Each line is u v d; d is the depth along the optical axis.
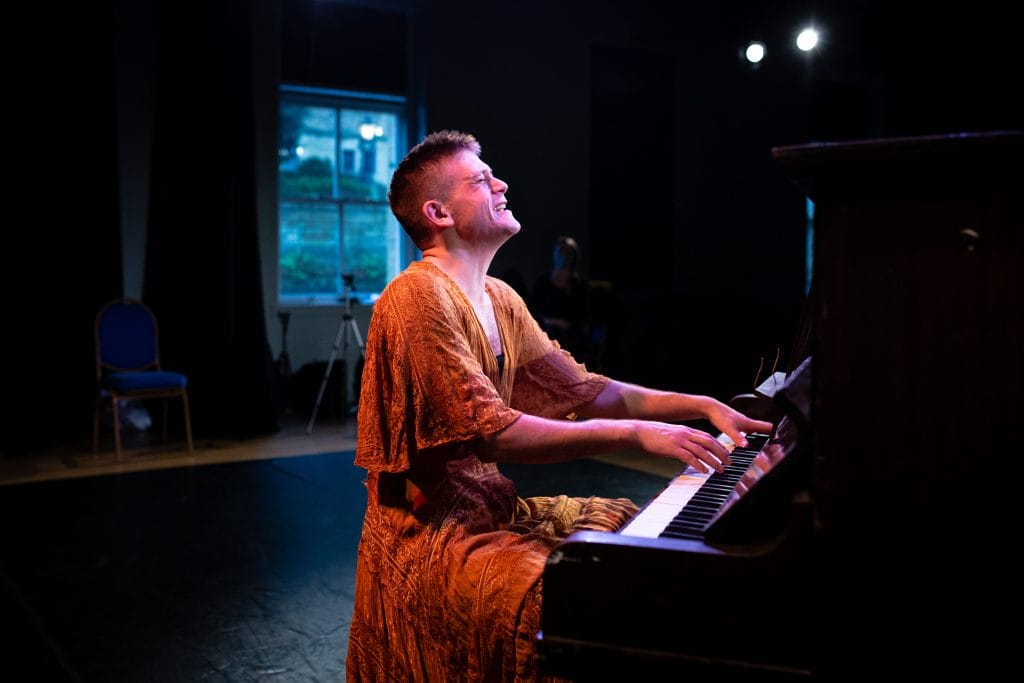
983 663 0.97
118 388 5.25
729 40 9.06
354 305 7.32
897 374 0.98
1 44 5.73
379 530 1.46
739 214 9.27
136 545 3.48
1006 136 0.89
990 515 0.96
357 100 7.38
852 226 0.99
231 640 2.53
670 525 1.17
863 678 1.00
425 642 1.37
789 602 1.01
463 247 1.53
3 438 5.54
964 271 0.96
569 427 1.36
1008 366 0.94
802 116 9.56
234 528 3.73
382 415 1.41
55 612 2.75
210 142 5.96
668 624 1.06
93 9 6.05
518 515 1.55
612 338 7.80
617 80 8.47
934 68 9.53
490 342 1.57
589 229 8.37
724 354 8.97
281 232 7.18
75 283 6.02
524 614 1.26
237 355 6.00
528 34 7.94
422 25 7.49
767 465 1.19
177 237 6.04
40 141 5.88
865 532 0.99
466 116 7.69
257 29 6.82
